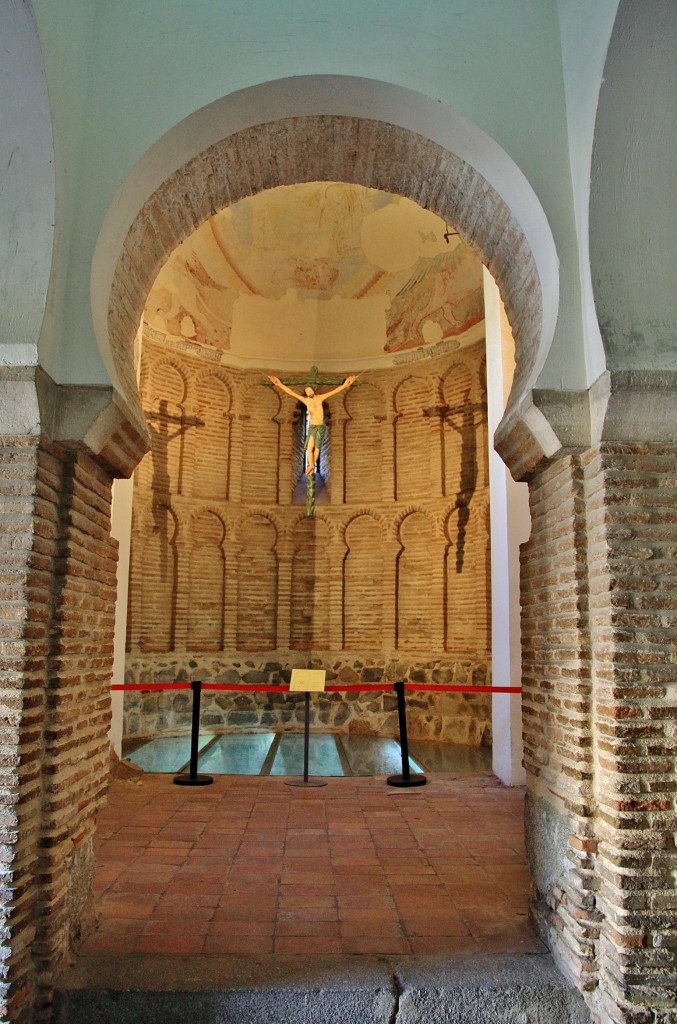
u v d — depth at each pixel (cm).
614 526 387
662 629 379
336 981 386
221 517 1384
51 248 401
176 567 1323
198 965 400
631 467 394
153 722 1250
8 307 392
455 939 438
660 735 371
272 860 573
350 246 1315
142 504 1266
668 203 423
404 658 1336
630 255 420
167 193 488
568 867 402
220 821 682
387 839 629
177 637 1304
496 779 861
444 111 453
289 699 1380
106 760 473
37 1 375
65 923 401
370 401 1425
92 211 429
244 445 1422
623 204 422
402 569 1365
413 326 1359
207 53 454
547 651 448
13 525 379
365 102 473
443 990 383
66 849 402
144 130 441
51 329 401
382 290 1362
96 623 454
